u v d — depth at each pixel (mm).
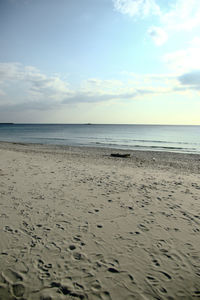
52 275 2686
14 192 5973
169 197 5883
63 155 15852
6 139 38156
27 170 9086
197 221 4359
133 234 3795
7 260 2953
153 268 2875
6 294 2357
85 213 4695
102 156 16125
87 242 3492
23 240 3486
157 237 3701
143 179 8109
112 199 5641
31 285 2504
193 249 3342
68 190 6348
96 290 2461
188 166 12336
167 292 2457
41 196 5734
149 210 4930
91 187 6746
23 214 4535
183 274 2764
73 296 2359
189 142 32094
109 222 4270
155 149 23391
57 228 3957
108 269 2834
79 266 2879
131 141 34125
